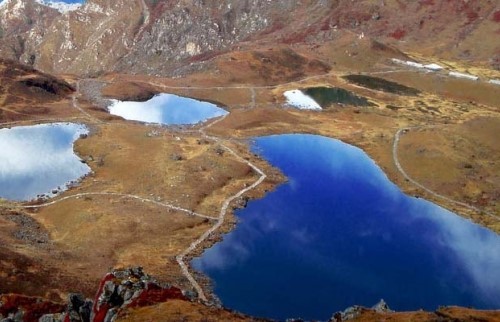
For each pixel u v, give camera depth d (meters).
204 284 92.75
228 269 98.25
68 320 60.09
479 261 103.38
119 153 152.12
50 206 122.19
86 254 101.75
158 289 65.38
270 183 138.38
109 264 98.19
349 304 87.44
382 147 163.12
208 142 162.50
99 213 116.56
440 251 106.81
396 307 87.44
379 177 144.88
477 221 121.81
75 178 138.75
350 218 120.75
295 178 142.88
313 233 113.50
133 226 112.31
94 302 63.06
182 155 149.88
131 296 63.28
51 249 101.12
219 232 112.88
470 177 140.12
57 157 152.25
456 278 96.94
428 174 144.12
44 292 80.25
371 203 129.12
